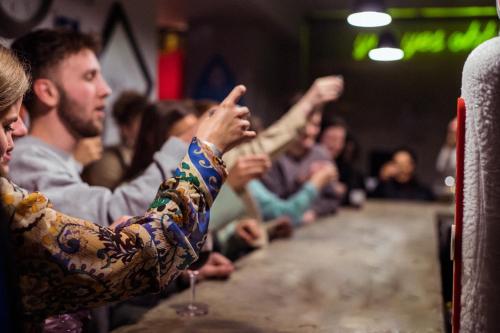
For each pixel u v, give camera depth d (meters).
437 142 6.93
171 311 1.32
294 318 1.27
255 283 1.60
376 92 7.02
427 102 6.89
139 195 1.40
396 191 4.93
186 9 5.50
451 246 0.91
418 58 6.85
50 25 2.82
